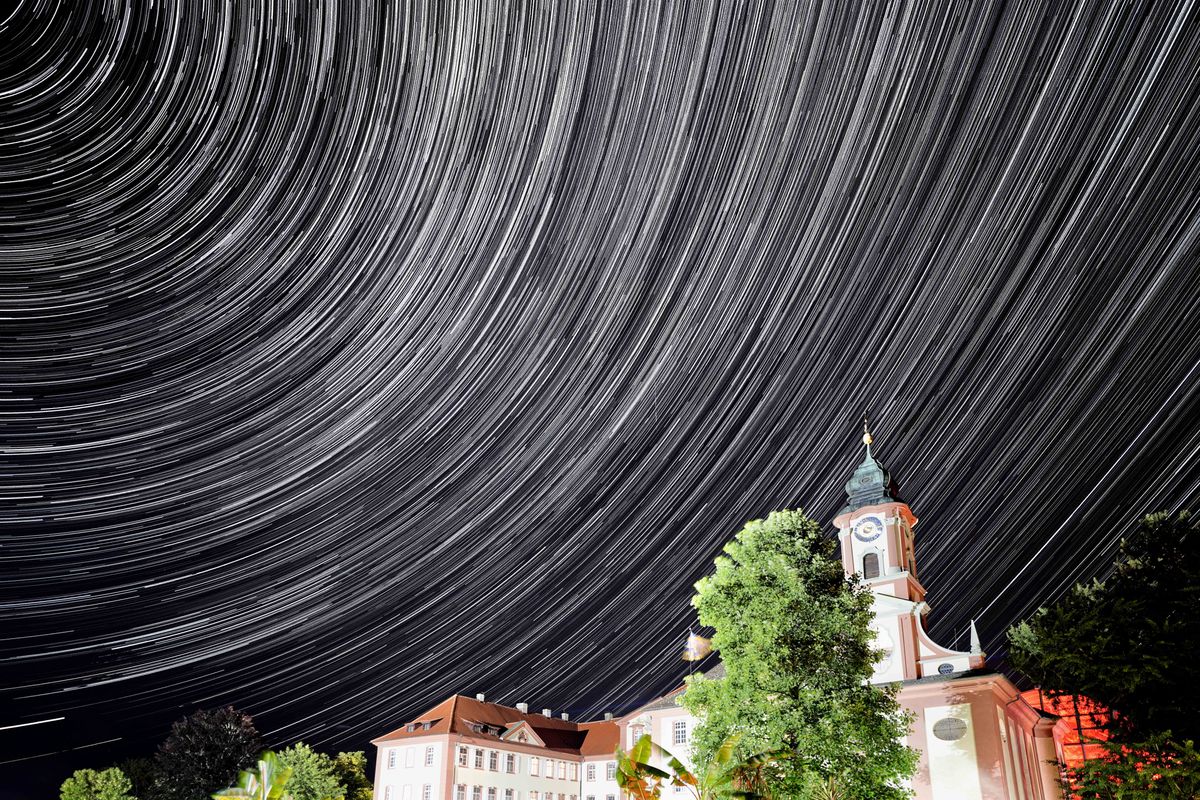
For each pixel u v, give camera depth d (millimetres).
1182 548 38625
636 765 24344
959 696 41875
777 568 29562
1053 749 48875
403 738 66688
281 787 25156
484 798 64875
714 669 52250
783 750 25094
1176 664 35344
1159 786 32312
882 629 50125
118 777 63781
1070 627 38406
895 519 53812
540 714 77875
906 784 41094
